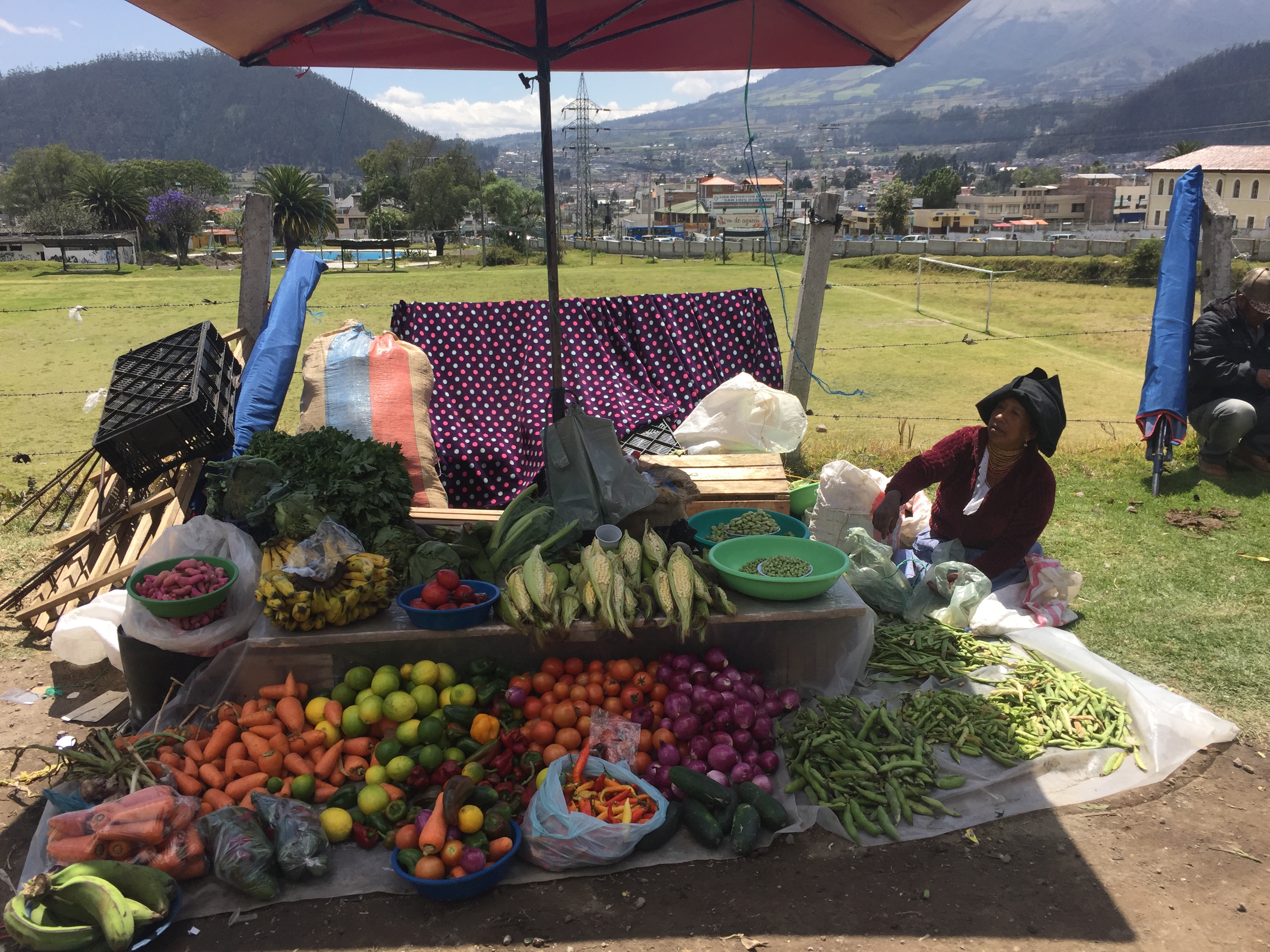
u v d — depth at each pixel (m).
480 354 7.27
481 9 4.79
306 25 4.60
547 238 4.80
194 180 150.88
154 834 2.99
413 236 96.81
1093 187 161.00
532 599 3.82
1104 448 8.55
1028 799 3.53
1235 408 6.85
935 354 23.55
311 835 3.10
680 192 153.62
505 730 3.71
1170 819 3.41
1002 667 4.30
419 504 5.64
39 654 4.78
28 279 50.84
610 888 3.07
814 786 3.52
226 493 4.51
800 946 2.79
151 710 4.02
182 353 5.57
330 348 6.20
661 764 3.56
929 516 5.56
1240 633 4.83
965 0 4.23
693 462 6.28
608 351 7.51
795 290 38.81
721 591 4.04
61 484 7.32
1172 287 7.27
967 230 125.88
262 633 3.82
